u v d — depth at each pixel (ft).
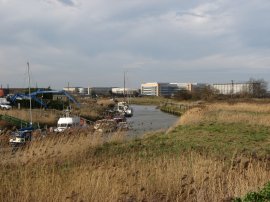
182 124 100.58
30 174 39.01
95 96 565.94
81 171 40.52
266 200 24.66
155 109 360.07
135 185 34.01
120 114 231.50
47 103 234.99
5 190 34.12
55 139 58.70
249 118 106.11
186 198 31.35
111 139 68.54
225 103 211.20
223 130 84.07
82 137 62.23
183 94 409.08
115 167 38.86
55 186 34.14
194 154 49.26
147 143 67.10
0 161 46.73
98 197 31.32
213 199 30.73
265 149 58.08
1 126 123.13
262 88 350.64
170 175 36.22
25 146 54.90
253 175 34.99
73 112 197.67
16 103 225.56
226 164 41.91
